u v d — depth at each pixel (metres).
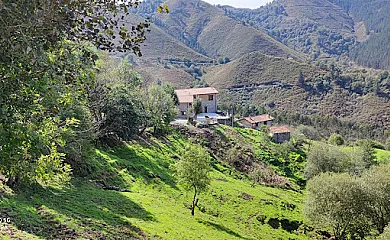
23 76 8.84
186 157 39.34
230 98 199.75
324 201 41.88
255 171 67.00
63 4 8.20
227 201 48.84
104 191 32.72
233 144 78.00
